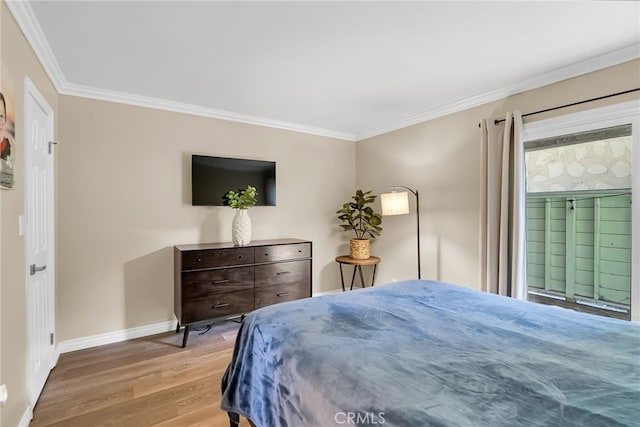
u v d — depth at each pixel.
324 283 4.21
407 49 2.10
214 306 2.87
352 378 0.95
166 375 2.27
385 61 2.28
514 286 2.59
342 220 4.24
